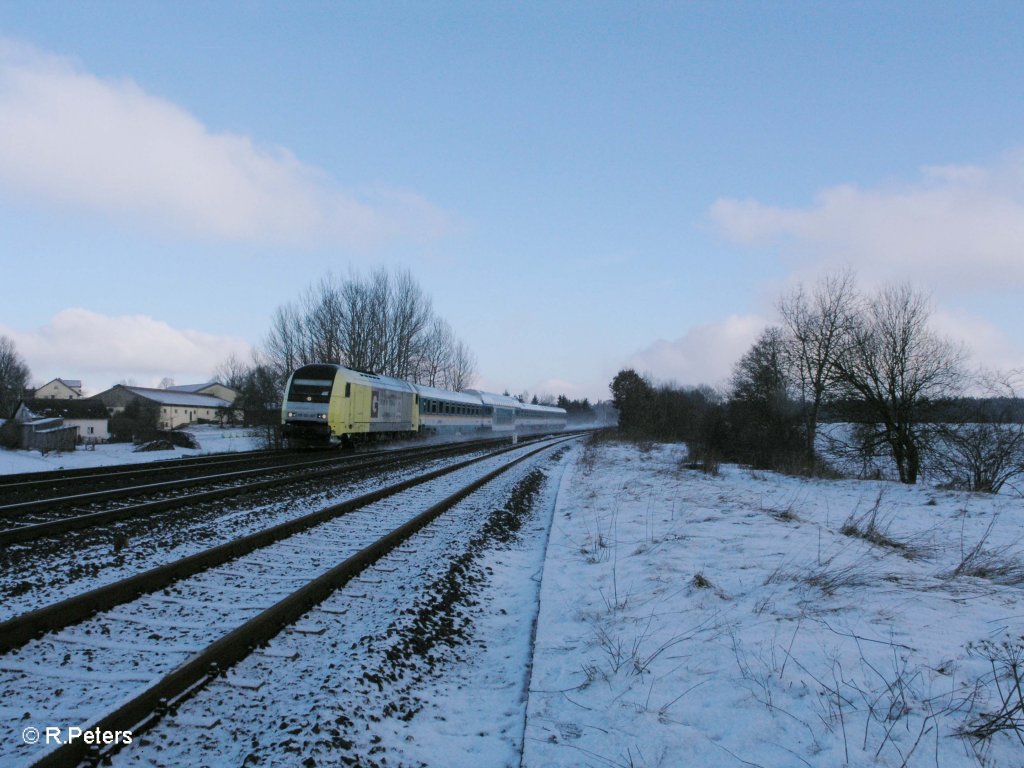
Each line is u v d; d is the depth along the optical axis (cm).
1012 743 329
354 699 391
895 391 2128
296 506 1191
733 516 1092
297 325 4516
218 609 566
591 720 384
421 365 5775
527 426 6297
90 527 908
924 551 871
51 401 7338
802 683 399
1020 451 1908
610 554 852
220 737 351
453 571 737
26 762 304
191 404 10600
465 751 367
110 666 435
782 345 3119
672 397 5591
